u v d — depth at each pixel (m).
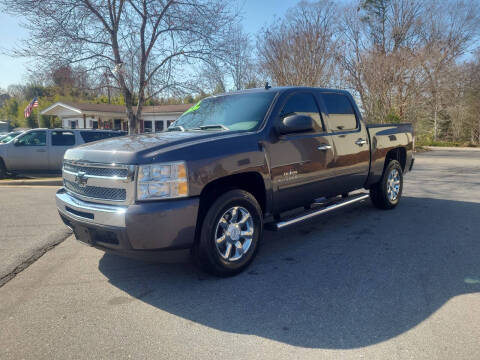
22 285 3.56
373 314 2.87
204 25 11.68
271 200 3.97
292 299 3.15
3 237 5.20
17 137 11.76
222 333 2.66
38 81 11.82
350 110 5.26
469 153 22.97
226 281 3.55
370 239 4.75
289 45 17.69
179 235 3.18
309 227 5.36
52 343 2.56
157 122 31.61
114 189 3.25
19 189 9.70
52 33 10.70
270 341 2.54
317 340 2.54
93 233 3.34
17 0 10.27
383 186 5.98
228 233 3.55
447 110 35.06
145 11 11.39
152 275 3.74
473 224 5.41
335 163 4.77
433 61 25.62
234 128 4.06
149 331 2.70
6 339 2.62
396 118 21.88
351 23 22.91
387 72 22.41
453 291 3.24
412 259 4.03
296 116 3.82
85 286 3.51
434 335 2.57
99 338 2.62
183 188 3.18
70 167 3.78
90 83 11.98
